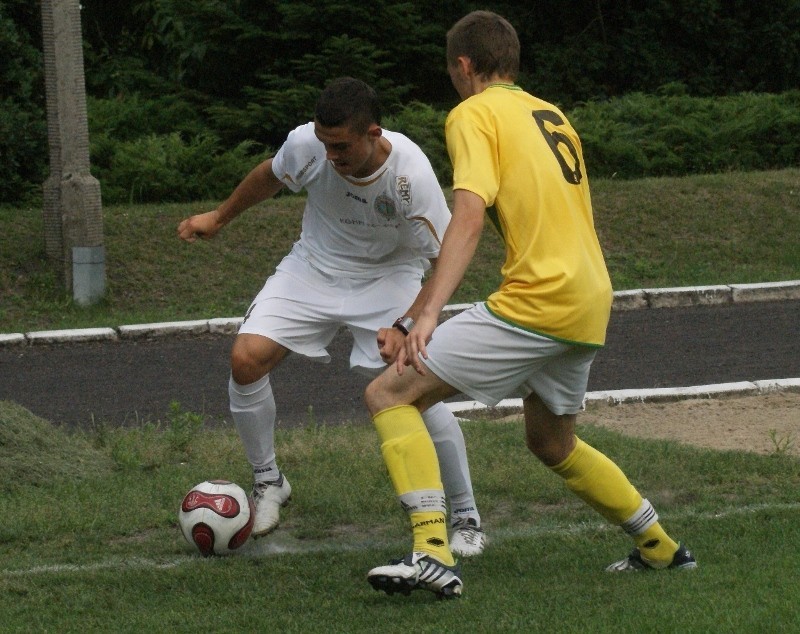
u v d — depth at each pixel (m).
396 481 15.80
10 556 18.98
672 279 49.62
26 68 56.50
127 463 24.28
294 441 26.09
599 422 28.88
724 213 55.44
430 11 72.12
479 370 15.65
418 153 18.64
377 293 19.83
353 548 19.41
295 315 19.83
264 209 52.94
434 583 15.51
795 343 39.69
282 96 64.88
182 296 46.38
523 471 23.36
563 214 15.61
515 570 17.81
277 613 15.74
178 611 16.05
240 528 18.95
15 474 22.81
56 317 43.62
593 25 79.19
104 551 19.31
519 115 15.87
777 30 78.06
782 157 69.25
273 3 66.56
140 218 51.50
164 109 68.69
